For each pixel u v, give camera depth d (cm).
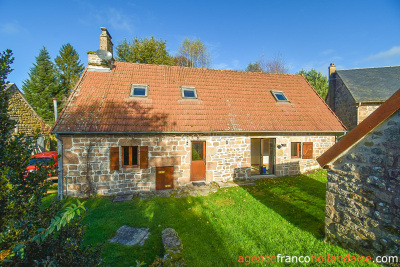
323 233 504
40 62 2655
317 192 806
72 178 795
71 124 782
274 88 1251
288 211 637
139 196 803
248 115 1020
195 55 2984
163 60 2302
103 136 813
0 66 229
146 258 427
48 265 188
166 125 866
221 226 552
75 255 225
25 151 230
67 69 2864
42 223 218
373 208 377
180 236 505
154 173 865
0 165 215
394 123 345
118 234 519
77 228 249
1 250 188
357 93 1567
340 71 1869
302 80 1382
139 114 880
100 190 816
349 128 1636
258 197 766
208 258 425
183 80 1133
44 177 235
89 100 883
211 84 1159
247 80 1268
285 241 479
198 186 901
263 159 1144
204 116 953
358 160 404
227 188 876
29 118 1580
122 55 2262
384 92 1514
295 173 1077
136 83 1023
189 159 909
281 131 981
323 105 1194
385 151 357
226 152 964
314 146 1101
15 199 206
